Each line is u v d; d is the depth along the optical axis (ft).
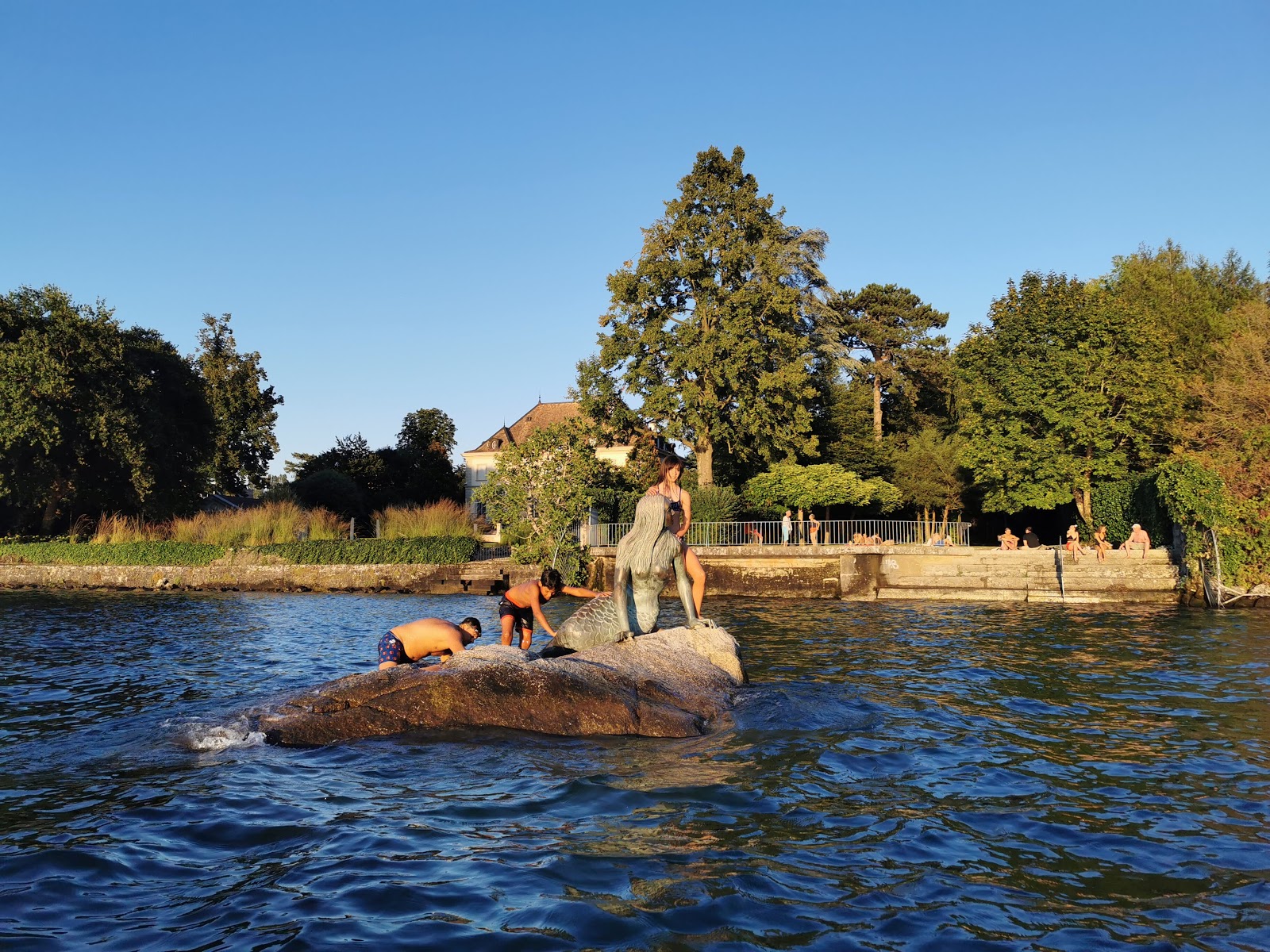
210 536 130.11
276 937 14.48
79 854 18.38
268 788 23.02
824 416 180.04
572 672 30.68
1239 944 14.64
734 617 79.20
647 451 148.77
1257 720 33.01
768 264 142.00
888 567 105.50
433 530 127.95
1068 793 23.41
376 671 31.01
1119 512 111.24
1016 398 122.72
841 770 25.34
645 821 20.54
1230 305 142.41
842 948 14.28
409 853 18.43
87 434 141.28
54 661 50.21
